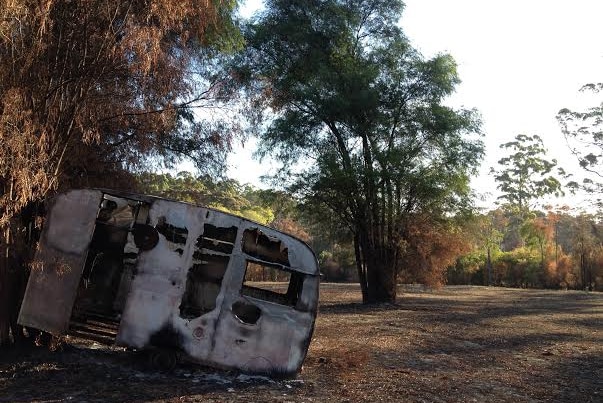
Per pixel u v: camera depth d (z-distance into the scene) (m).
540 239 62.16
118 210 9.25
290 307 8.57
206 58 12.04
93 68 8.63
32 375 7.70
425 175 25.20
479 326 18.11
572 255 56.38
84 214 8.41
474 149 25.81
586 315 23.70
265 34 25.34
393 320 18.89
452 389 8.55
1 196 8.00
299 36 25.41
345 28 26.39
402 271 28.70
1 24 7.05
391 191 25.70
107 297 9.34
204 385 7.70
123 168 11.13
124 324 8.08
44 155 7.88
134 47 8.64
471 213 27.03
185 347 8.09
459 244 28.20
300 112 26.17
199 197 13.76
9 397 6.71
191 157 12.67
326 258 62.69
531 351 13.16
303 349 8.57
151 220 8.27
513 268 60.19
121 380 7.68
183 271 8.20
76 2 8.34
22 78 7.88
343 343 12.83
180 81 10.12
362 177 24.80
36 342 8.80
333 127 26.27
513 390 8.78
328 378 8.80
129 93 9.68
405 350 12.26
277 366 8.41
